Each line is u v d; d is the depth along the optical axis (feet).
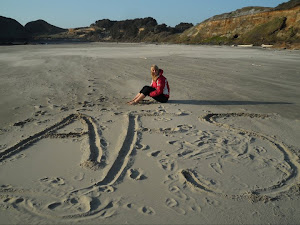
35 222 8.54
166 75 36.68
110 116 18.75
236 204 9.65
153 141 14.73
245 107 21.72
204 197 10.01
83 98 23.76
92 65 47.06
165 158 12.91
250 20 169.58
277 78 34.65
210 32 197.88
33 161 12.57
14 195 9.95
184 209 9.32
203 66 46.93
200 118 18.66
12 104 21.48
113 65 47.09
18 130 16.05
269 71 40.70
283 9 148.36
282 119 18.84
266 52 87.20
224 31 185.06
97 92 26.09
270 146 14.47
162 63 51.13
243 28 171.42
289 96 25.30
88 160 12.48
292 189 10.64
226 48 123.24
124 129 16.29
